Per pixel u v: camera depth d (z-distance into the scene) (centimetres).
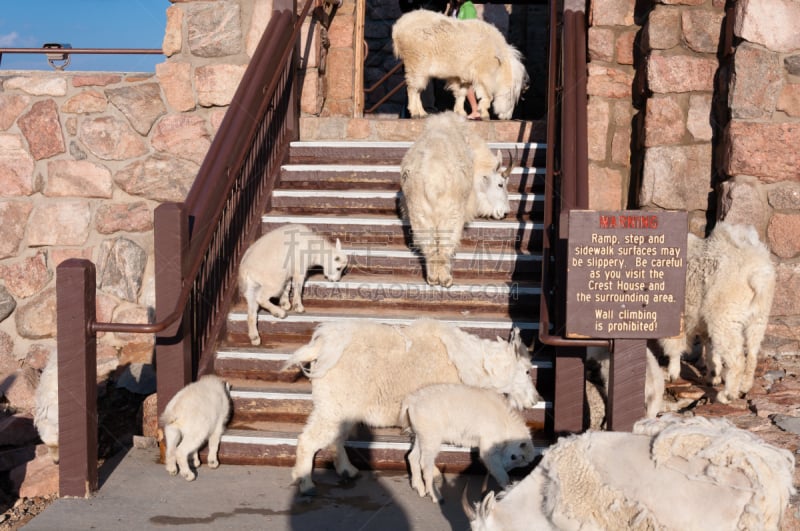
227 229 593
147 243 775
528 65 1225
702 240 569
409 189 580
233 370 549
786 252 622
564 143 536
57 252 775
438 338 473
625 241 415
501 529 290
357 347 457
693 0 668
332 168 704
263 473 484
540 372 525
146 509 427
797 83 617
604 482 268
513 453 427
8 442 629
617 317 418
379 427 507
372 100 1210
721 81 661
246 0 759
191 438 466
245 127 598
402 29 833
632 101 724
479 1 1184
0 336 774
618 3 718
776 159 618
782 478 255
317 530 401
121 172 769
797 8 612
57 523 405
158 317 489
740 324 526
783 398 525
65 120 766
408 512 424
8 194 769
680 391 558
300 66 794
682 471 259
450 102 1225
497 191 649
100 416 678
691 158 675
